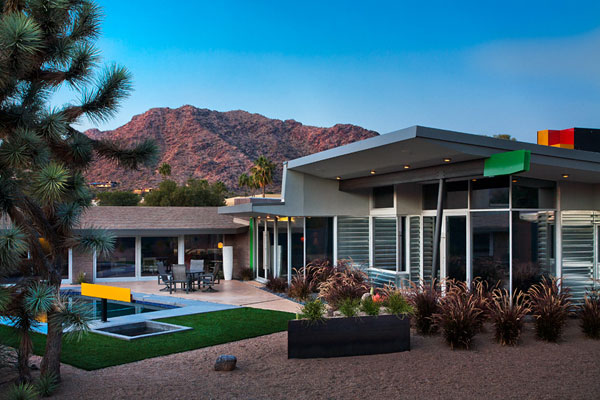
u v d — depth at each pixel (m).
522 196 12.00
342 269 15.13
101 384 7.20
